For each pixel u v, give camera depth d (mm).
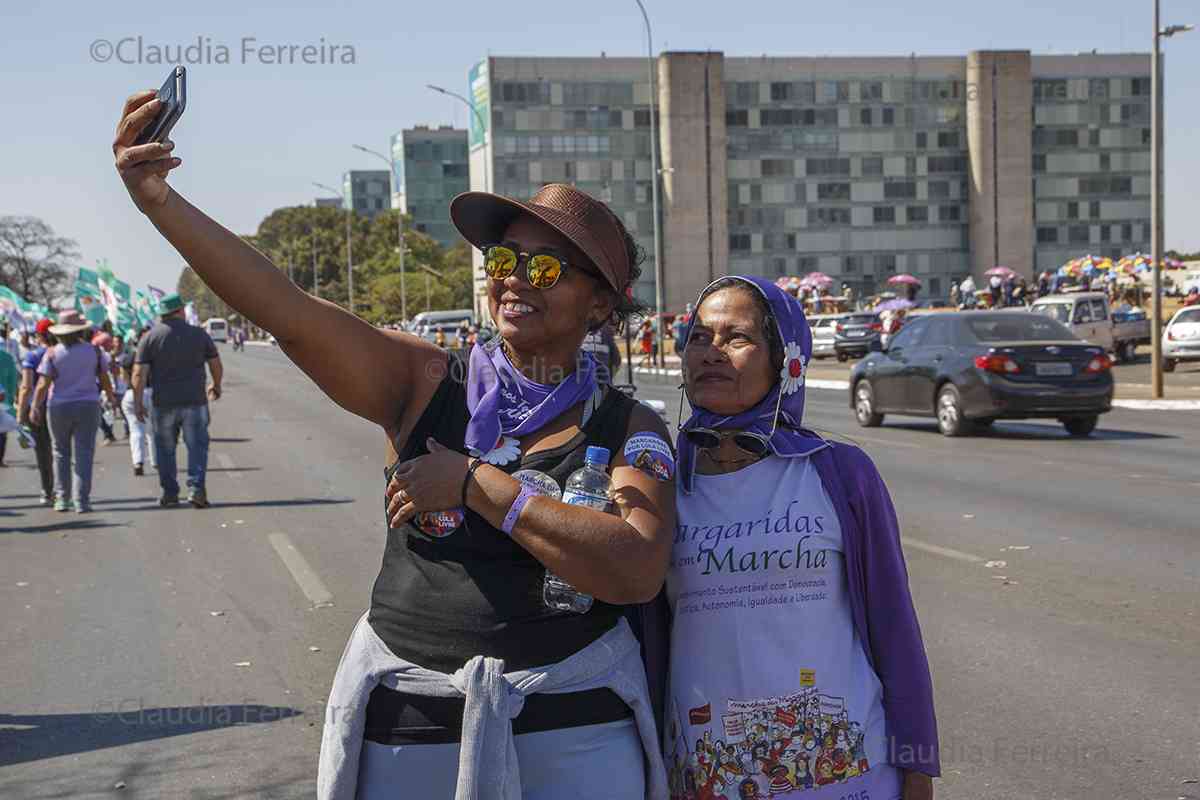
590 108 104750
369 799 2189
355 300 98312
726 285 2465
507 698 2102
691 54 103062
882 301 67438
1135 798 3949
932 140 109125
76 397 11172
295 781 4324
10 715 5082
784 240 107812
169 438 11383
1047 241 112938
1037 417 16047
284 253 128750
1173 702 4910
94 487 13266
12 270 94562
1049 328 16594
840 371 40156
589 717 2180
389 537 2303
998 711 4840
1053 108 112125
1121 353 36062
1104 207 112938
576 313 2309
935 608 6578
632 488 2205
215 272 2090
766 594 2369
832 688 2365
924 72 108688
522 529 2080
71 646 6199
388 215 125438
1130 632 6004
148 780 4340
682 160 103250
